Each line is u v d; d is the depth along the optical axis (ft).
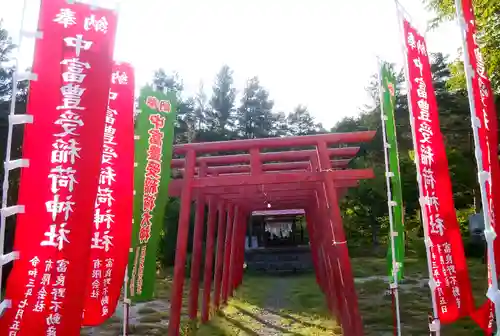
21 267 12.57
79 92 13.38
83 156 13.20
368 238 97.25
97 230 17.21
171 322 25.77
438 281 16.28
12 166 12.59
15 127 55.47
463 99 58.90
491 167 14.02
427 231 16.43
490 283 12.47
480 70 14.46
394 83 22.45
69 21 13.58
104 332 33.04
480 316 16.33
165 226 70.13
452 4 35.99
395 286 20.80
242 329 32.99
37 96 13.15
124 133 17.88
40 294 12.53
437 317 16.05
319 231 40.14
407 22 17.21
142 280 21.49
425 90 17.33
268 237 82.53
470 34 14.08
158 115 22.99
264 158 31.83
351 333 24.72
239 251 57.36
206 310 36.29
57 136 13.12
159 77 128.67
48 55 13.35
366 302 41.98
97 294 17.04
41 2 13.52
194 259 34.68
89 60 13.60
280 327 33.19
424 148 16.83
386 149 20.90
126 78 18.13
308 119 153.38
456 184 62.03
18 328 12.32
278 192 40.14
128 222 17.61
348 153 31.37
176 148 26.84
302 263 74.79
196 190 33.99
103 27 13.87
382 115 21.17
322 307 39.96
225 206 46.44
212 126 131.03
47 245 12.73
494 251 12.96
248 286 57.21
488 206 12.87
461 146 60.90
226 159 32.60
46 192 12.90
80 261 12.85
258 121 140.05
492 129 14.56
